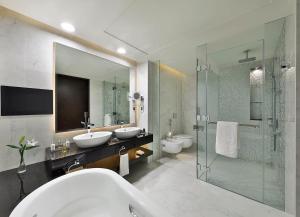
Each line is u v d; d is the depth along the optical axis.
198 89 2.44
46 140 1.75
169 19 1.62
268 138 1.90
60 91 1.93
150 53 2.62
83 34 1.96
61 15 1.55
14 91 1.52
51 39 1.80
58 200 1.30
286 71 1.52
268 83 1.92
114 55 2.62
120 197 1.33
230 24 1.71
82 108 2.20
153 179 2.33
